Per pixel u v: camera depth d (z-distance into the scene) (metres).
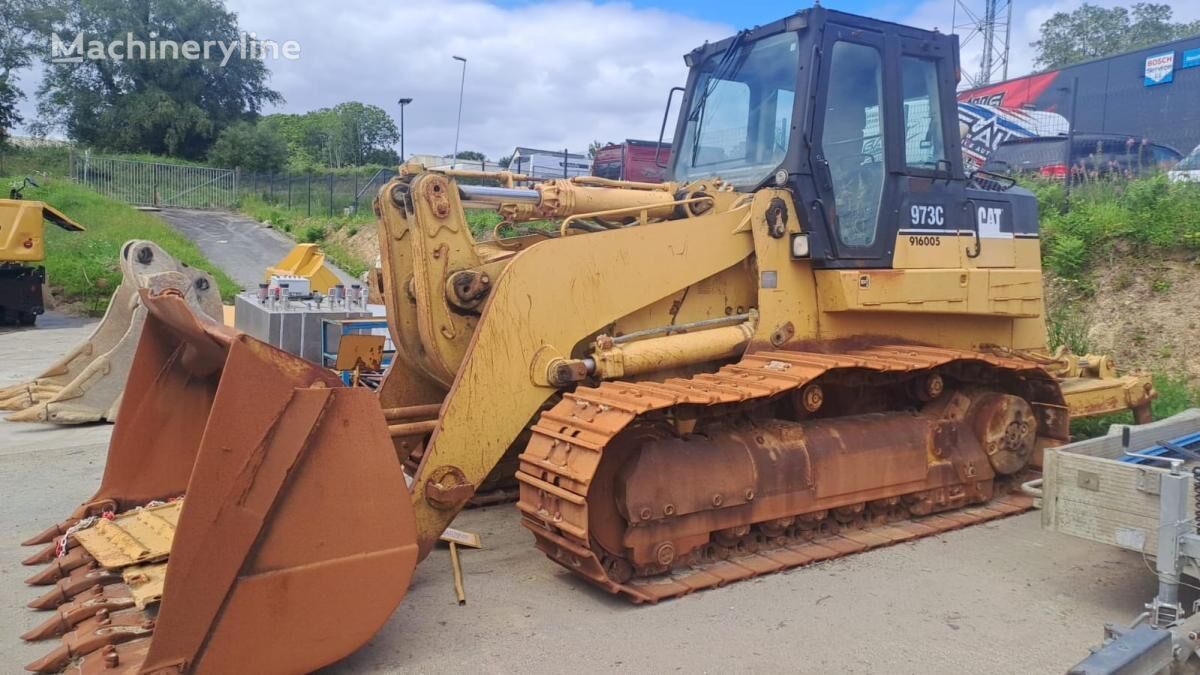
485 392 4.54
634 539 4.41
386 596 3.64
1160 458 4.52
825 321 5.50
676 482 4.50
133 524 4.54
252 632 3.34
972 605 4.39
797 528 5.21
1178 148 15.51
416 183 4.70
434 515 4.44
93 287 19.73
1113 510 4.21
